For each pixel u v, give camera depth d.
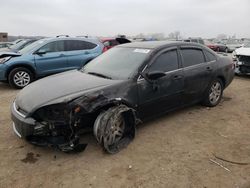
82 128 3.73
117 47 5.27
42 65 8.41
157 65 4.46
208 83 5.52
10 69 7.94
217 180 3.21
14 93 7.43
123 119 3.93
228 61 6.11
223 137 4.39
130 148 3.96
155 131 4.56
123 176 3.28
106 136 3.64
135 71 4.18
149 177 3.26
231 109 5.80
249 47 10.16
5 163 3.54
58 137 3.53
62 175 3.30
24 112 3.58
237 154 3.83
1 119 5.10
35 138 3.55
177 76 4.73
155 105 4.46
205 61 5.46
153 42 5.04
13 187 3.07
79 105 3.48
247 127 4.81
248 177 3.28
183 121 5.02
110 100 3.74
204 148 4.00
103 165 3.51
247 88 7.95
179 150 3.93
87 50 9.38
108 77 4.28
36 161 3.60
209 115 5.37
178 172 3.37
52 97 3.58
